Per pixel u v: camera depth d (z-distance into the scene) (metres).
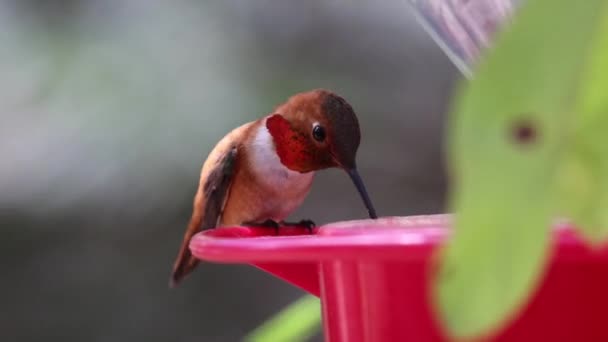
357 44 14.27
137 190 12.17
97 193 12.42
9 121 12.05
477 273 1.39
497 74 1.37
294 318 4.40
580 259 2.52
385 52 14.40
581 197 1.46
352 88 13.97
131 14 12.37
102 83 11.84
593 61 1.41
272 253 2.69
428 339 3.00
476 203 1.37
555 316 2.80
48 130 12.07
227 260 2.79
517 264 1.39
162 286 13.88
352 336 3.23
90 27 12.24
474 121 1.35
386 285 3.07
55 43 12.17
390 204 14.04
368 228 3.63
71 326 13.76
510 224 1.39
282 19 13.56
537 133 1.40
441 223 3.86
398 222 4.02
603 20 1.40
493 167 1.37
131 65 11.91
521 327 2.82
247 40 12.62
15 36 12.23
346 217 13.97
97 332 13.77
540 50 1.39
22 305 13.70
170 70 11.86
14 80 12.06
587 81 1.42
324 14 14.06
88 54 12.02
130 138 11.80
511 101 1.38
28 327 13.66
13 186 12.67
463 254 1.38
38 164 12.45
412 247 2.44
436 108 14.27
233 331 14.13
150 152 11.69
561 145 1.42
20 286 13.73
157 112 11.66
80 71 11.95
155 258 13.59
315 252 2.57
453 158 1.34
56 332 13.73
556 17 1.39
